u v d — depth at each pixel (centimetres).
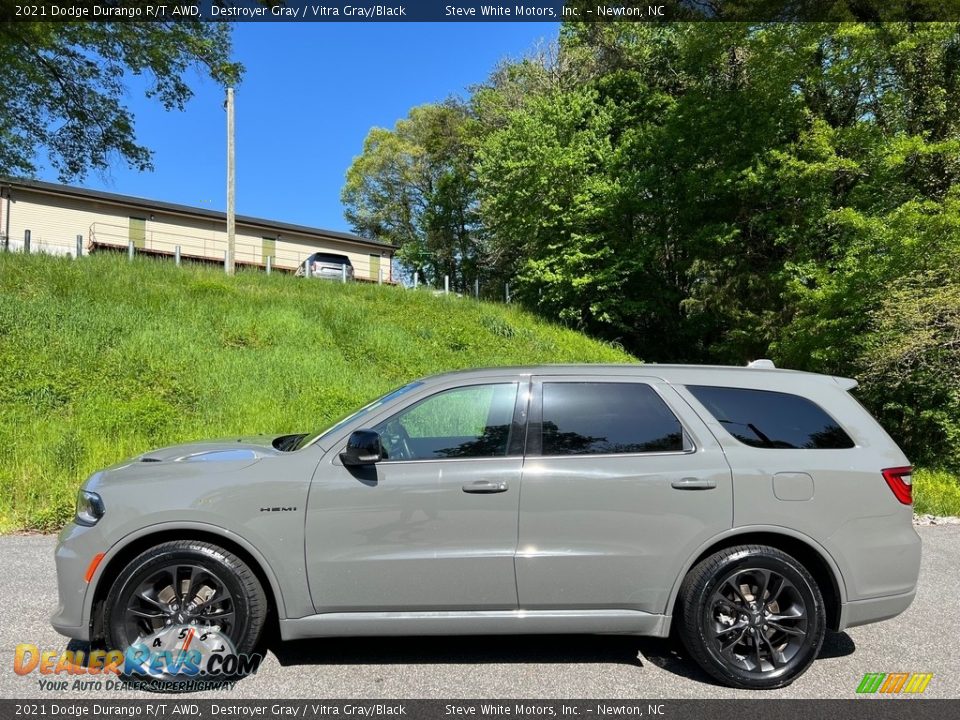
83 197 2975
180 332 1177
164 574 346
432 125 4416
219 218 3328
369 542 344
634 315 2100
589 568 347
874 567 358
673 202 1992
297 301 1522
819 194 1579
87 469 738
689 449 361
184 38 1569
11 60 1522
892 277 1309
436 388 375
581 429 365
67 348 1038
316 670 361
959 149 1294
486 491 347
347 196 4759
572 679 354
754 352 1934
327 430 393
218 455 370
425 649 391
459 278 4022
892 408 1334
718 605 353
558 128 2127
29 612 430
